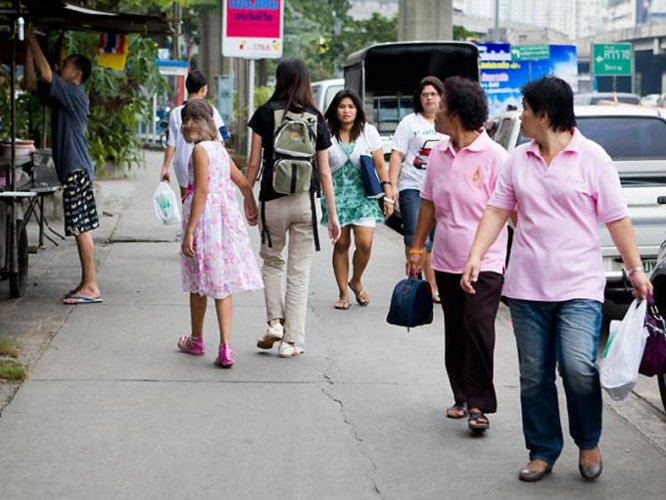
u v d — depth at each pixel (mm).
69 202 10430
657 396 8164
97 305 10500
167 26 11656
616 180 5883
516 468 6289
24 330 9391
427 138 10383
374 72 22297
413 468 6258
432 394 7770
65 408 7227
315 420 7102
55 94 10188
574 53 44344
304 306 8695
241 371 8227
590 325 5871
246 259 8367
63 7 10594
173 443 6582
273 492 5832
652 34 109188
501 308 11195
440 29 45719
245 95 43344
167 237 15305
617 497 5859
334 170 10539
